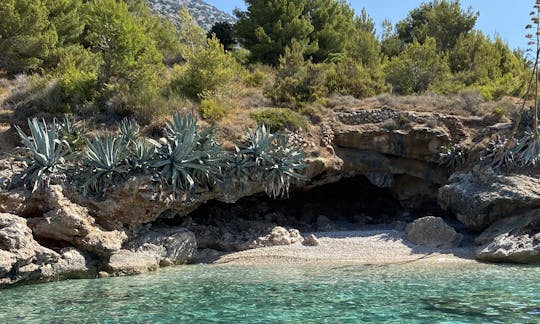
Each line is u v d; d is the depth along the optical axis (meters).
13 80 27.89
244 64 36.44
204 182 17.52
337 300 10.05
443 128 22.14
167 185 16.44
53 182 14.92
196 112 21.50
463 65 39.84
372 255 16.39
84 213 14.64
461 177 19.83
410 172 22.55
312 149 21.31
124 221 15.77
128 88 22.12
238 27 38.38
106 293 11.32
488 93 26.77
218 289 11.55
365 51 38.41
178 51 40.34
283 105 24.59
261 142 18.38
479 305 9.32
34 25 28.77
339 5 42.22
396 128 22.47
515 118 20.66
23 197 14.34
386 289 11.09
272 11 37.44
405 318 8.52
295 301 10.03
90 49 32.19
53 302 10.39
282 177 18.27
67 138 17.47
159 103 21.09
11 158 16.80
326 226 21.77
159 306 9.81
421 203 23.12
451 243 17.34
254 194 21.22
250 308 9.48
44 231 13.82
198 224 19.48
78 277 13.62
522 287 10.98
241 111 22.88
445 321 8.27
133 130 17.56
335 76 27.95
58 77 24.50
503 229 16.56
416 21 50.88
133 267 14.54
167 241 16.36
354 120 23.36
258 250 17.39
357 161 22.33
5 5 27.66
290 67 27.11
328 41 38.03
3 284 11.96
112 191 15.49
